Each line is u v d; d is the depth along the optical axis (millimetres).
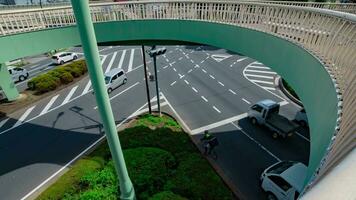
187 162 14172
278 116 17594
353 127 3033
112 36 14297
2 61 11891
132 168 13438
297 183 10930
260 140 16672
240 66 30734
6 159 15555
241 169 14258
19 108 21469
